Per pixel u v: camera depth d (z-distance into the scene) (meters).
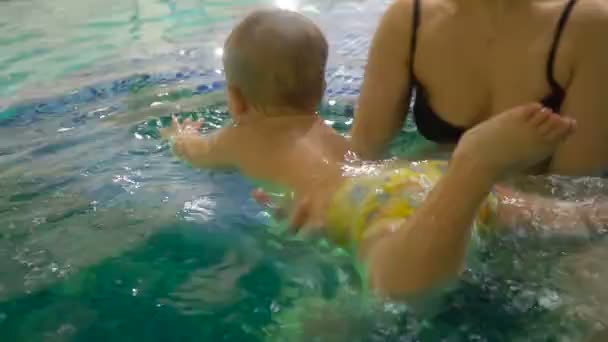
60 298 1.54
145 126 2.50
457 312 1.39
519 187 1.83
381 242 1.49
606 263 1.50
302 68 2.01
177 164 2.15
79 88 3.00
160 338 1.43
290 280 1.58
